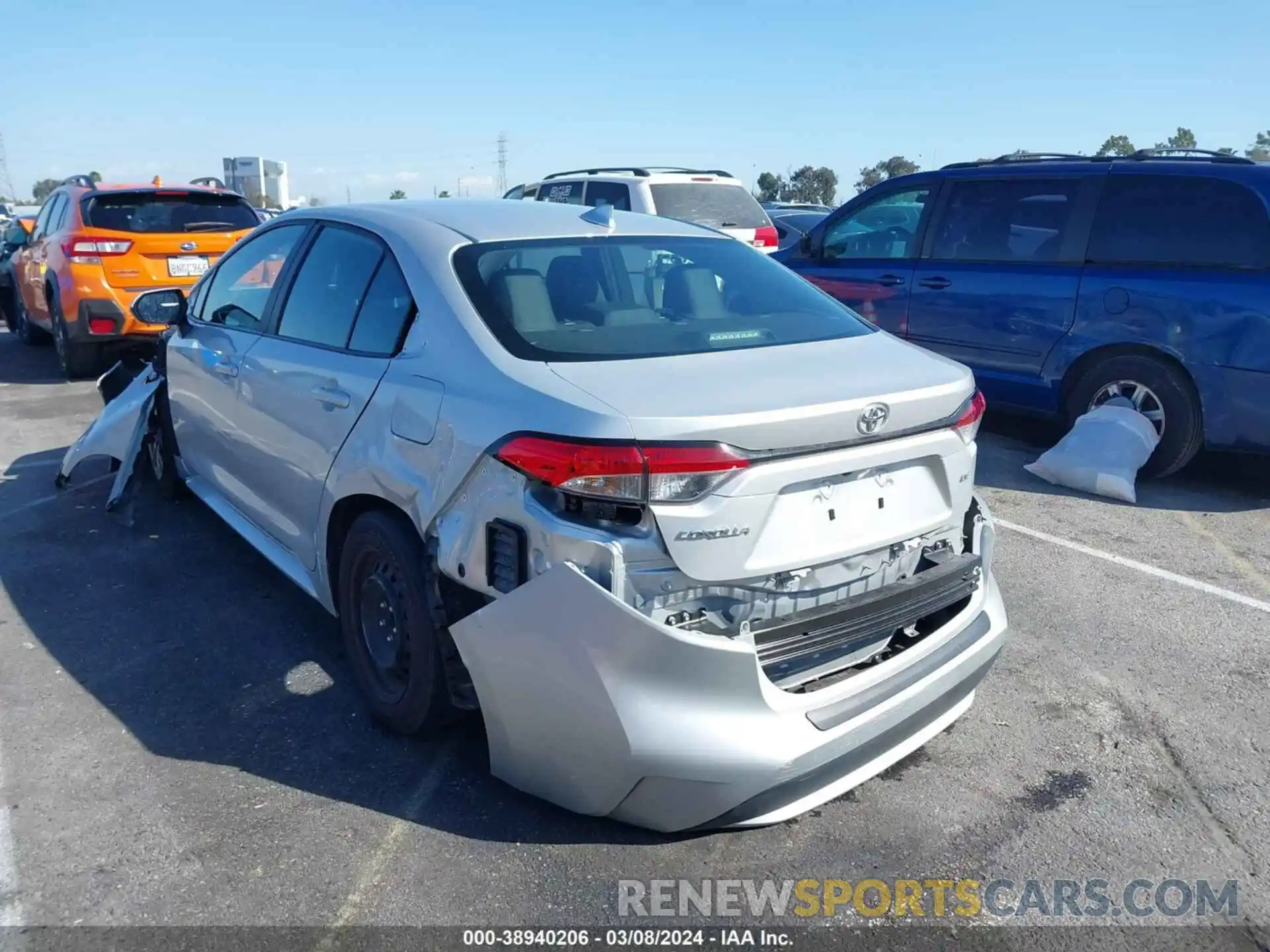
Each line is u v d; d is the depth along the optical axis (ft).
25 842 9.32
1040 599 15.12
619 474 7.99
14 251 37.88
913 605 9.67
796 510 8.70
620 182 37.22
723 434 8.11
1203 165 19.88
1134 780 10.52
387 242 11.49
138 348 31.30
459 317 9.99
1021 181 22.41
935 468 9.80
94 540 16.97
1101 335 20.74
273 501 13.38
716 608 8.48
